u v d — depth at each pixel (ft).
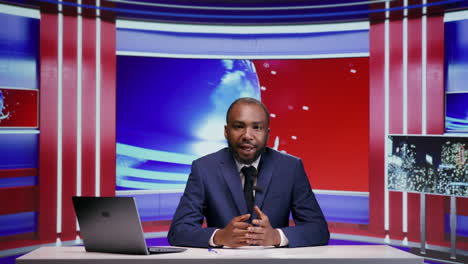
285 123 19.76
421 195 15.07
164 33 19.61
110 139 18.62
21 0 16.22
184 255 5.33
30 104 17.01
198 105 19.81
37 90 17.16
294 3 17.21
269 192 6.43
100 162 18.42
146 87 19.38
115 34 18.67
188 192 6.48
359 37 19.07
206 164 6.57
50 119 17.37
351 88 19.12
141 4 17.17
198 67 19.86
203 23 19.70
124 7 17.46
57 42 17.46
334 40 19.39
